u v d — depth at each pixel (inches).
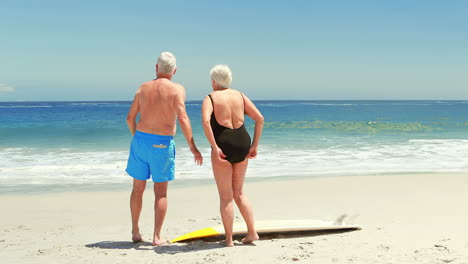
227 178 154.8
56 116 1573.6
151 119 157.8
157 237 162.1
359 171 397.4
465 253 135.4
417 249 142.6
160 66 162.2
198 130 864.9
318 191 295.0
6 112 2105.1
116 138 709.9
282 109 2802.7
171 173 161.2
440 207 233.3
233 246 155.9
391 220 198.1
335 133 816.9
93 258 142.9
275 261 133.6
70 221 217.2
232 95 156.3
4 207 252.7
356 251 142.6
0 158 483.2
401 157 488.4
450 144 617.3
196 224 203.5
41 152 537.0
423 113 1956.2
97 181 349.1
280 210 234.8
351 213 220.4
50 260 141.6
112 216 229.0
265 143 636.7
